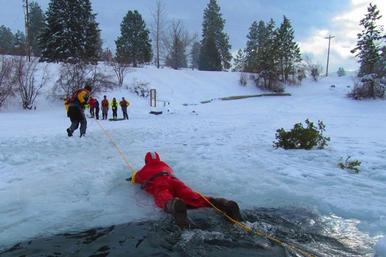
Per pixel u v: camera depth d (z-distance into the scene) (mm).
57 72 35625
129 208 5766
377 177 7348
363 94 43219
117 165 8547
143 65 56719
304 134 10242
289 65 58344
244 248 4246
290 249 4227
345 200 5984
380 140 12133
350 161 8602
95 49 44219
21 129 16797
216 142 12078
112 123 20328
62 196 6336
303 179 7320
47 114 26625
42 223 5211
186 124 19297
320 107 37562
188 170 7930
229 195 6367
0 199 6176
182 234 4637
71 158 9516
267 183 7031
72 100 13828
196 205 5512
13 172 7961
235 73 56500
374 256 4113
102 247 4438
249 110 31797
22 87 28969
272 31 62719
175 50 60656
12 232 4930
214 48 70125
